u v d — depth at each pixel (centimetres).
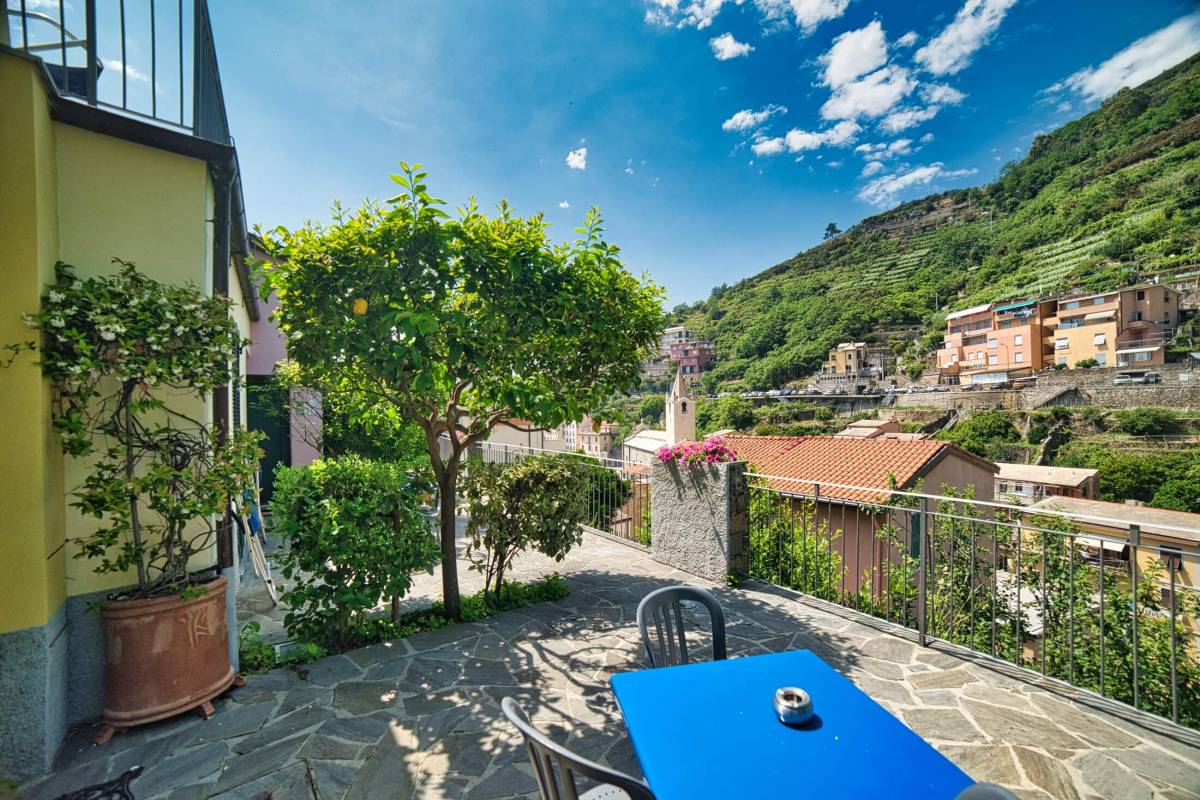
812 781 121
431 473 471
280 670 342
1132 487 3719
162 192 304
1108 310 5400
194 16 335
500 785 234
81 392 261
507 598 480
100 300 256
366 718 287
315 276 348
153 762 249
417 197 339
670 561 591
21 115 242
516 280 375
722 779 121
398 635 398
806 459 1521
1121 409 4503
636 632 407
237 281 662
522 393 385
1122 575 548
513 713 126
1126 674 534
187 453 296
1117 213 6594
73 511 278
